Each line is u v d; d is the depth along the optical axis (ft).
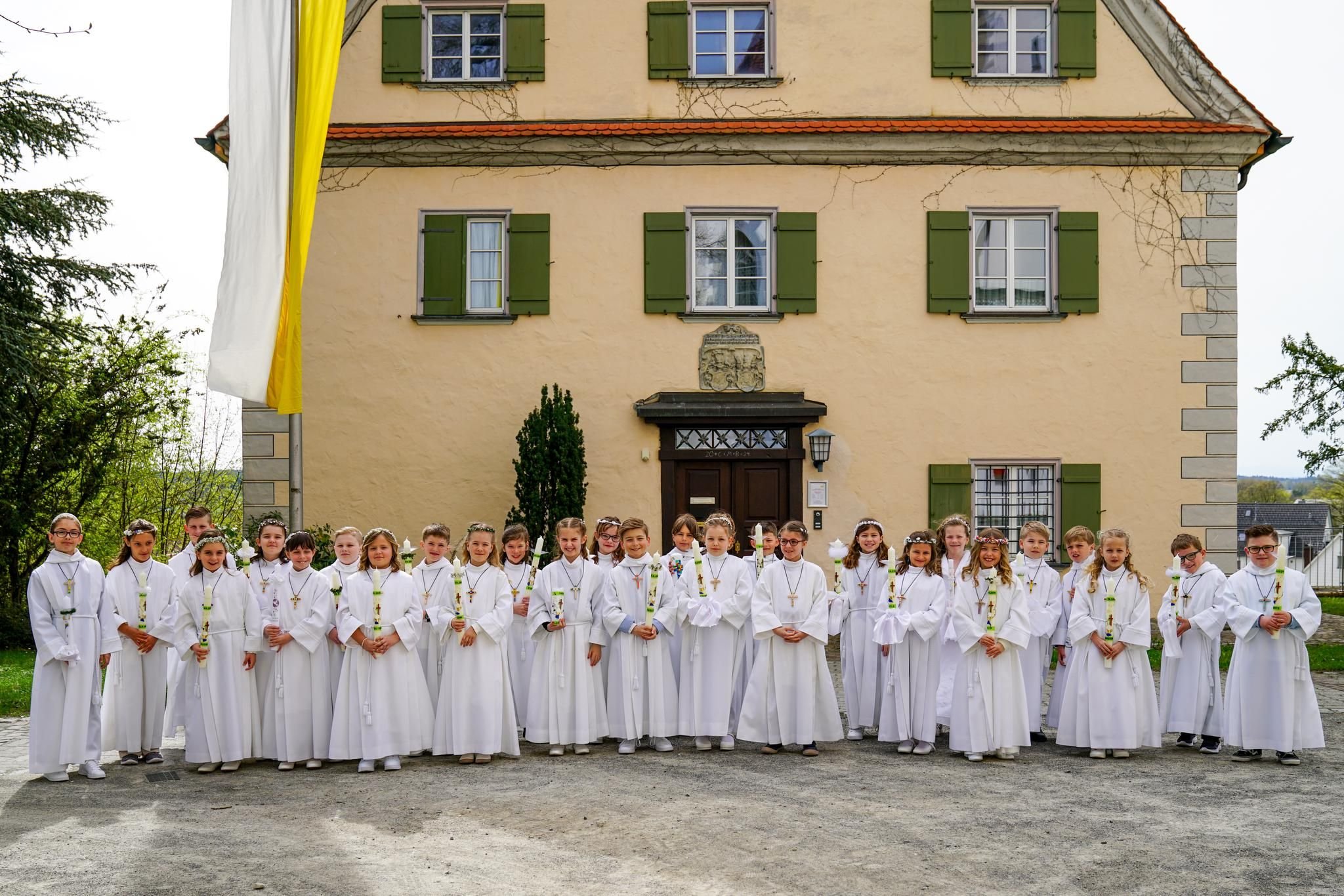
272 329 41.24
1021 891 19.26
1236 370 55.47
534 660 30.96
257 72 41.57
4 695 39.75
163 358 73.51
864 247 55.52
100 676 28.35
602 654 31.63
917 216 55.52
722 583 31.37
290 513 44.57
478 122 55.88
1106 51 56.29
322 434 55.21
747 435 55.26
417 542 55.06
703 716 31.14
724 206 55.42
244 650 29.14
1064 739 30.96
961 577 30.25
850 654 33.19
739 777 27.78
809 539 55.11
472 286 55.98
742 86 56.18
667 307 55.21
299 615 29.30
